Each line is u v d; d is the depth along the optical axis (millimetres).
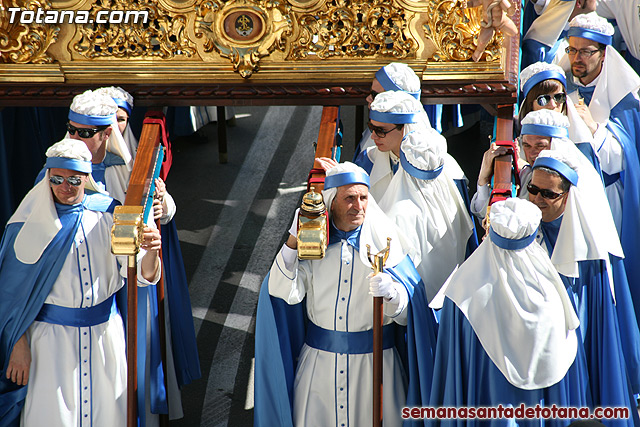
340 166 13875
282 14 16062
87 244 14906
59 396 14914
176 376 18062
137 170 14828
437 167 15562
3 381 15148
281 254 13852
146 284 15188
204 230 25141
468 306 13312
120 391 15414
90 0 15961
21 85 16438
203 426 17953
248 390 19109
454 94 16641
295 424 15039
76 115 15719
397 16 16188
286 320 14781
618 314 16250
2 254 14891
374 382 13773
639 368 16406
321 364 14703
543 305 13188
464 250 16594
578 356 14211
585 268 15102
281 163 28875
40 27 16094
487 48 16391
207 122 30125
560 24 21375
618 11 24859
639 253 19062
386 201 15969
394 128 15719
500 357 13234
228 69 16422
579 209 14742
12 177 21078
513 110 16969
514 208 13195
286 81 16547
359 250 14070
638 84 20312
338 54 16406
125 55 16359
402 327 15109
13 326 14812
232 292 22484
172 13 16031
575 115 18438
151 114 16422
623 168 19156
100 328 15172
